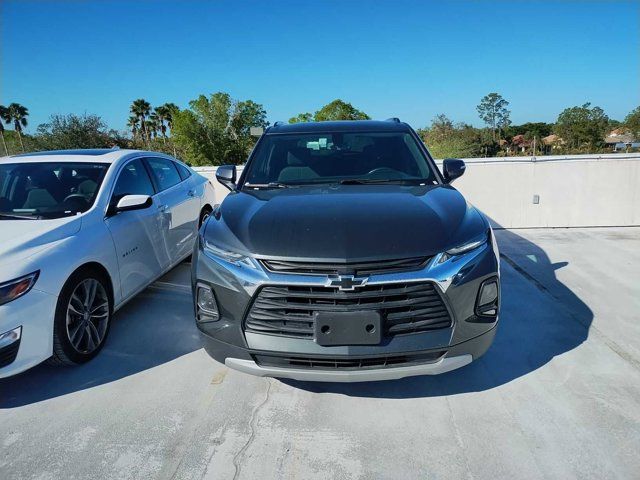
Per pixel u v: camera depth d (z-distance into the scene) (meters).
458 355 2.42
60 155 4.28
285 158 3.80
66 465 2.29
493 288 2.53
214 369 3.15
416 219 2.59
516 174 7.15
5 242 2.93
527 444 2.34
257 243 2.46
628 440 2.35
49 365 3.23
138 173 4.46
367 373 2.34
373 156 3.75
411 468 2.21
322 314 2.28
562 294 4.33
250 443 2.41
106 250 3.50
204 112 55.06
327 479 2.16
